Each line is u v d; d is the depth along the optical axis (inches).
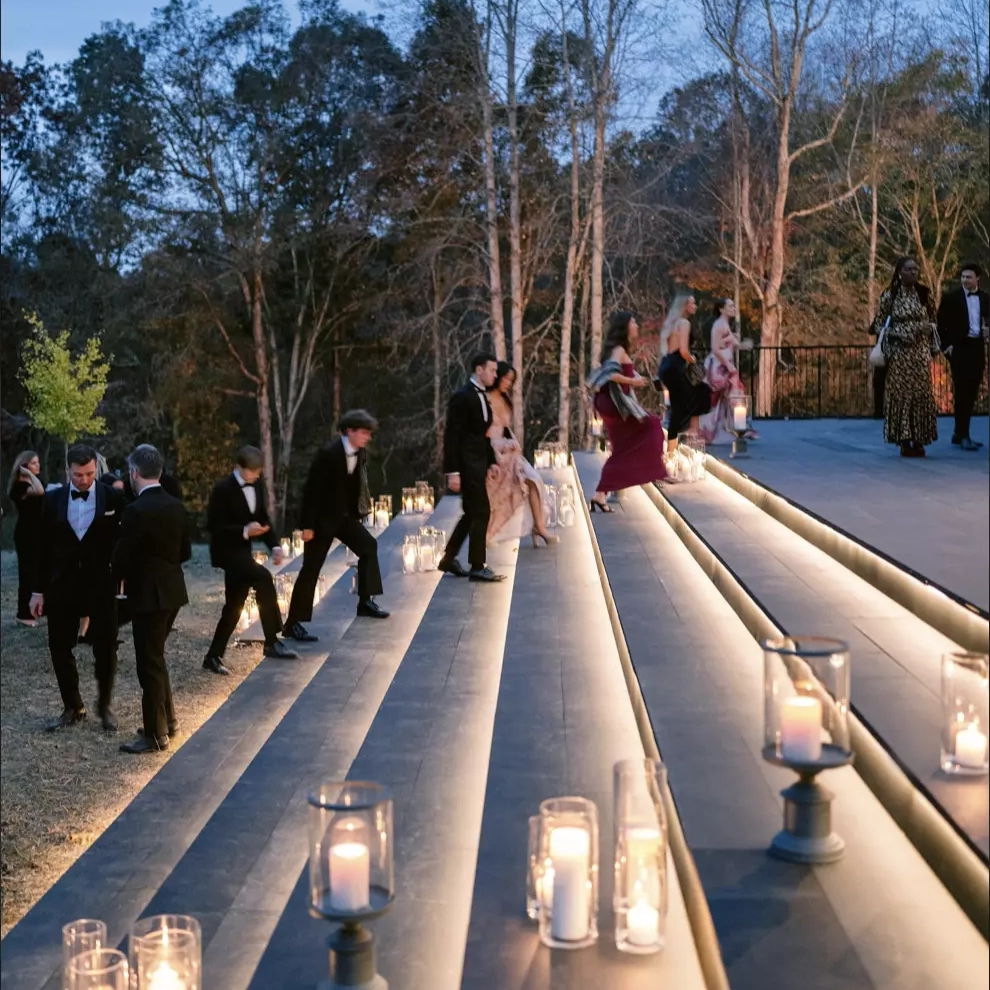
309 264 1321.4
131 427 1357.0
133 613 344.8
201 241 1321.4
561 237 1170.6
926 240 1162.6
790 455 397.1
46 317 1358.3
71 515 372.2
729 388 453.4
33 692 434.9
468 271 1267.2
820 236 1218.6
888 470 343.0
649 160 1118.4
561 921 135.1
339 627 399.2
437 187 1229.7
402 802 207.9
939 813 108.6
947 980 99.3
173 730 362.9
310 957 157.9
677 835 133.0
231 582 383.9
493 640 319.3
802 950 104.8
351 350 1439.5
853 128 1115.9
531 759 197.9
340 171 1315.2
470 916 144.2
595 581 354.0
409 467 1457.9
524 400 1240.2
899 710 134.4
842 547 225.5
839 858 122.6
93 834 301.0
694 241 1277.1
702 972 123.0
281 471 1371.8
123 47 1333.7
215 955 174.2
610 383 377.7
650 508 391.2
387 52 1270.9
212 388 1358.3
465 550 450.0
